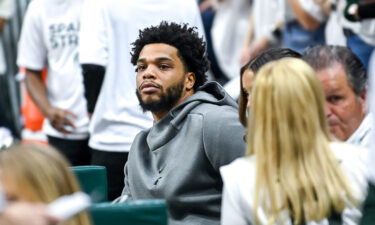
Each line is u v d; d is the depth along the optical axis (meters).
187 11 11.56
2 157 6.03
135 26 11.53
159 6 11.52
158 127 8.98
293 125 6.99
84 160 13.56
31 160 6.01
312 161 6.98
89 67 11.68
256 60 8.73
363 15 13.09
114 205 7.18
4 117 17.05
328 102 8.13
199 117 8.76
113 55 11.63
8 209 5.23
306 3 14.26
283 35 15.45
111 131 11.71
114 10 11.58
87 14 11.78
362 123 8.20
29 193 5.96
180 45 9.16
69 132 13.40
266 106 7.02
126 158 11.68
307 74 7.05
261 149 7.00
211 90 9.16
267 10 16.44
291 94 6.98
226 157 8.62
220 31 18.09
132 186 9.00
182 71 9.17
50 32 13.44
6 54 18.14
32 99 13.64
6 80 18.20
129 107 11.62
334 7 13.98
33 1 13.59
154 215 7.18
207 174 8.71
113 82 11.69
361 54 13.32
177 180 8.66
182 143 8.77
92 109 11.86
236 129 8.66
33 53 13.62
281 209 6.93
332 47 8.26
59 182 6.07
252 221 7.04
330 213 6.96
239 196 7.05
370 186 6.86
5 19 17.09
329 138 7.20
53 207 5.14
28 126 14.91
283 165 6.97
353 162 7.12
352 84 8.09
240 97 8.73
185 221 8.67
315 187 6.93
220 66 18.14
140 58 9.20
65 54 13.45
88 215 6.49
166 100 9.11
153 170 8.89
